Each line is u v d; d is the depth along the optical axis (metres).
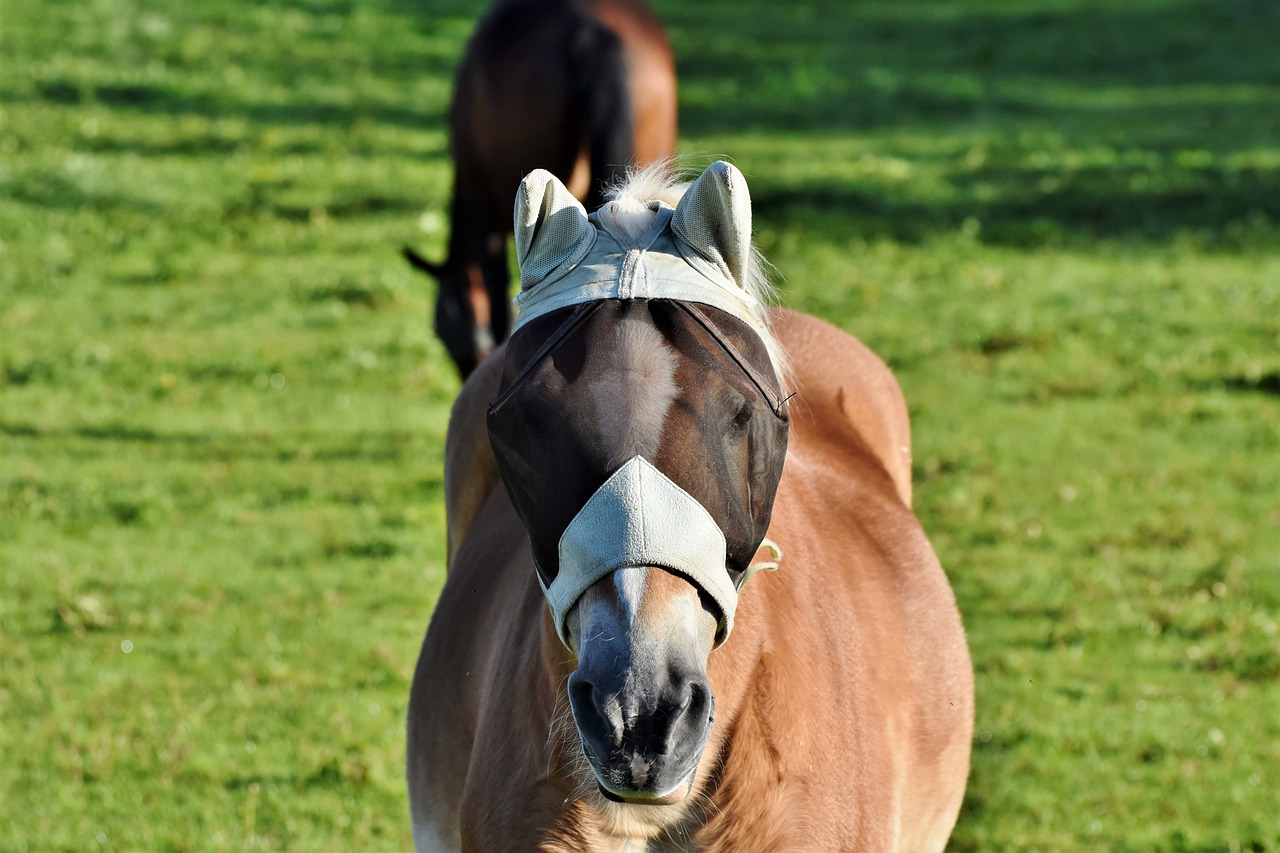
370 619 10.35
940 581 5.40
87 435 13.73
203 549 11.41
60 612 10.24
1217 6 38.44
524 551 4.66
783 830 3.92
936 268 19.14
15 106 25.72
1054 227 20.92
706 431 3.45
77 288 18.11
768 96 29.39
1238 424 14.22
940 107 28.73
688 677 3.27
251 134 25.30
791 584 4.28
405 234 20.47
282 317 17.22
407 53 32.31
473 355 11.85
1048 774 8.54
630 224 3.81
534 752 4.00
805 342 6.14
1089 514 12.23
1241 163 24.05
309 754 8.54
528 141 11.99
